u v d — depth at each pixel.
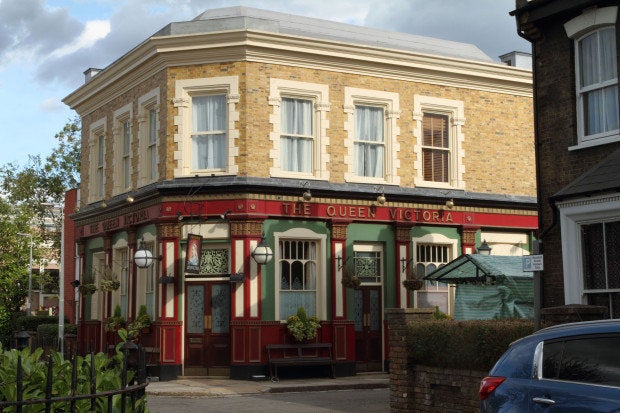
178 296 22.41
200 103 23.05
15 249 48.47
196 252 21.69
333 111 23.42
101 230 26.75
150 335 22.98
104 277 25.33
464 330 12.65
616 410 6.78
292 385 20.28
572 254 13.58
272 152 22.53
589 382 7.16
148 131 24.45
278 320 22.25
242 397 18.52
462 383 12.65
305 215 22.70
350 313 23.23
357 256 23.75
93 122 28.27
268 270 22.25
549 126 14.99
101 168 27.91
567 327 7.68
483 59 27.86
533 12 15.13
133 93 25.27
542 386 7.51
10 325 41.34
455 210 24.81
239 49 22.38
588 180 13.27
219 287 22.47
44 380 6.61
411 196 24.03
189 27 23.19
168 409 16.16
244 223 22.00
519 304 17.39
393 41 26.69
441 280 18.48
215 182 22.14
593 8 14.20
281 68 22.86
